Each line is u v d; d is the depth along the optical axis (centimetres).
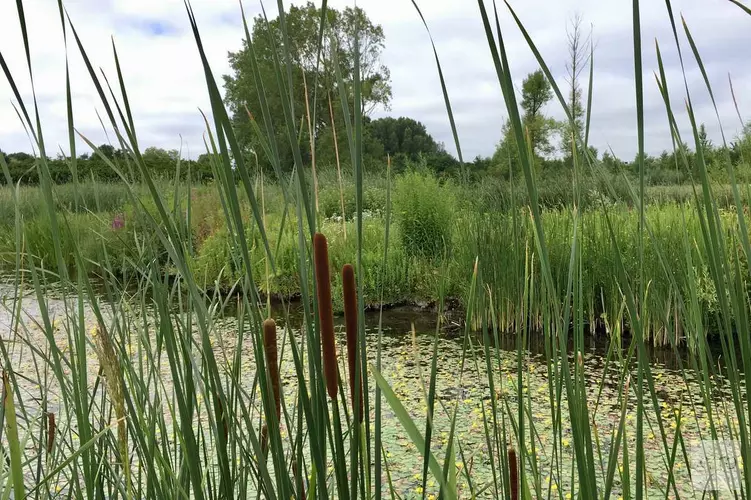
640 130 58
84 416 95
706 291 432
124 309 128
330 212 1102
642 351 71
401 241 776
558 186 941
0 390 100
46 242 603
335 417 65
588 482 73
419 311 696
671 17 58
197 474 82
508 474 87
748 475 69
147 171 60
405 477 266
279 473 69
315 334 64
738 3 53
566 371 68
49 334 94
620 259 69
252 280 65
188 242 99
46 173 70
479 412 337
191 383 100
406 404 366
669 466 84
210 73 52
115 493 113
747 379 67
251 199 59
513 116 55
